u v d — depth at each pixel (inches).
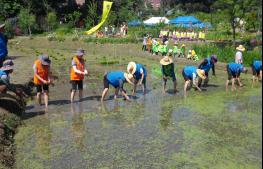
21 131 471.2
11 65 560.4
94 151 408.5
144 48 1414.9
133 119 518.9
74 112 552.7
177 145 422.9
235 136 449.4
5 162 371.9
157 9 3499.0
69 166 373.1
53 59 1198.9
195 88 714.2
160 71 940.0
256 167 365.1
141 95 658.8
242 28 1959.9
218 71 920.9
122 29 1910.7
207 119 515.8
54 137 450.9
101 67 1011.9
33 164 377.7
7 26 1961.1
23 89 644.1
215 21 2407.7
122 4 2667.3
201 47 1217.4
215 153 399.9
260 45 1445.6
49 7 2354.8
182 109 566.9
